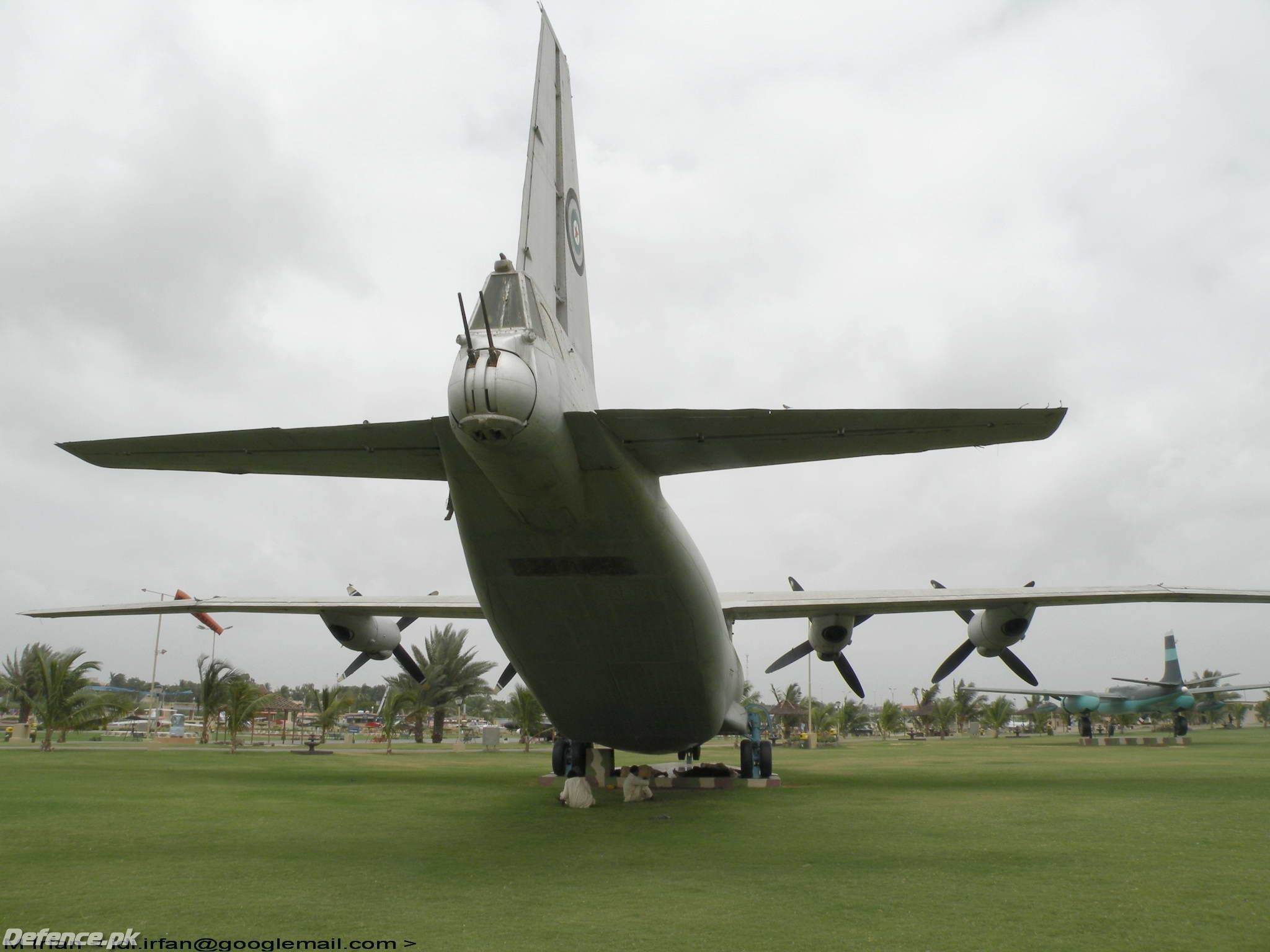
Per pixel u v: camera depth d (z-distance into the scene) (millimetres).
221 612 16781
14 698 38594
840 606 15406
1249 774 18109
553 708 13000
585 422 7996
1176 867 7566
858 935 5312
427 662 45531
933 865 7738
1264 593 14516
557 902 6246
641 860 8008
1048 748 34938
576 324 12422
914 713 76500
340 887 6754
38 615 17172
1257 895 6449
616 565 9906
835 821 10703
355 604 16234
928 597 15109
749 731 16422
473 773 19297
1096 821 10586
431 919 5727
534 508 8883
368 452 8703
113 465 8766
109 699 32062
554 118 11953
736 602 15766
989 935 5324
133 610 17062
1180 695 46188
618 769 17594
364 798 13219
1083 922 5660
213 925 5551
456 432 7688
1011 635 15609
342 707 39156
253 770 19047
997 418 7141
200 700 34688
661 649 11258
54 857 8008
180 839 9125
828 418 7504
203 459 8641
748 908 6047
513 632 11203
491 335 7363
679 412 7785
